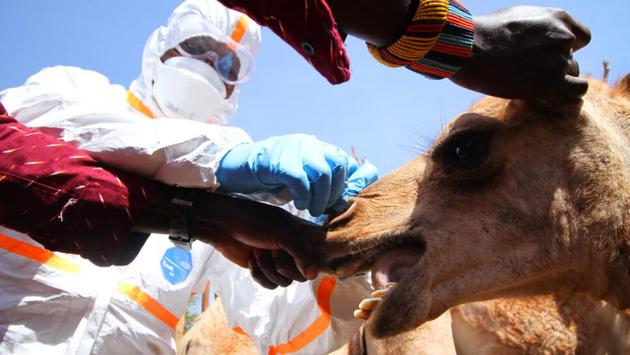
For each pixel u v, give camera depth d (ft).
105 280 3.74
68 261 3.65
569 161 3.27
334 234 3.36
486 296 3.27
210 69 4.64
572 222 3.25
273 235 3.31
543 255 3.23
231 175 3.36
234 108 5.03
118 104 4.37
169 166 3.21
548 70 2.88
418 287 3.18
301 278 3.48
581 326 3.89
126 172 3.22
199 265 4.31
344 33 2.84
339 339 4.18
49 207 2.96
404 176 3.53
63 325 3.58
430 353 4.00
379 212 3.41
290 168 3.20
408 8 2.67
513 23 2.83
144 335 3.83
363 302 3.32
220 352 5.98
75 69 4.22
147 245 3.98
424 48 2.71
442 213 3.31
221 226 3.37
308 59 2.72
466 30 2.74
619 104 3.58
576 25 2.97
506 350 4.09
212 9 4.77
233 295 4.58
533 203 3.26
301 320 4.35
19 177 2.94
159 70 4.57
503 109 3.42
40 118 3.68
